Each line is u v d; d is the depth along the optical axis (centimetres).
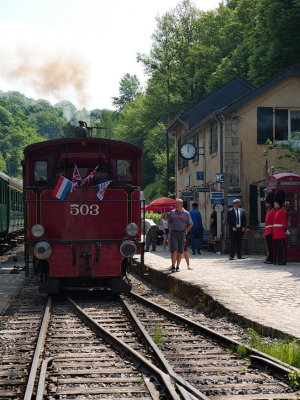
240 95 3497
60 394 620
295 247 1933
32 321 1107
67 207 1412
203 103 3469
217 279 1447
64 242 1408
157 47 5975
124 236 1434
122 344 841
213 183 2805
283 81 2619
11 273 1984
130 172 1502
